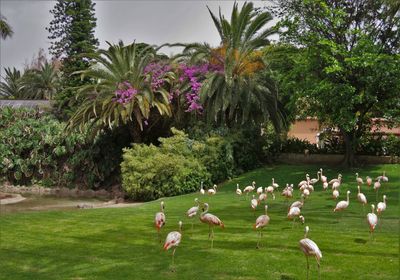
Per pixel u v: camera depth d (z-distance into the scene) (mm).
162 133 24625
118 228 11500
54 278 7504
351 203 13859
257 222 8609
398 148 21938
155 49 23484
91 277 7438
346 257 7973
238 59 22500
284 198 15531
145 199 19375
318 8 20359
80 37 38344
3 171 25688
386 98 19719
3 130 27250
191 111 23094
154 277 7262
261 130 24156
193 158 20188
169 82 22891
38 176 25578
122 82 22000
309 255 6609
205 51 23344
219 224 8836
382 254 8086
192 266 7750
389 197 14711
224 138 21328
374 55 17688
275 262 7789
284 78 20141
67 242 10039
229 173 20750
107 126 23703
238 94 22172
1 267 8234
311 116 21047
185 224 11648
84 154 24328
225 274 7262
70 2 38188
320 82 18656
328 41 18328
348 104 18500
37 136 25422
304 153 23844
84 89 22453
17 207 18297
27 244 9953
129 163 19281
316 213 12344
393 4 18641
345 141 21609
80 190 24062
